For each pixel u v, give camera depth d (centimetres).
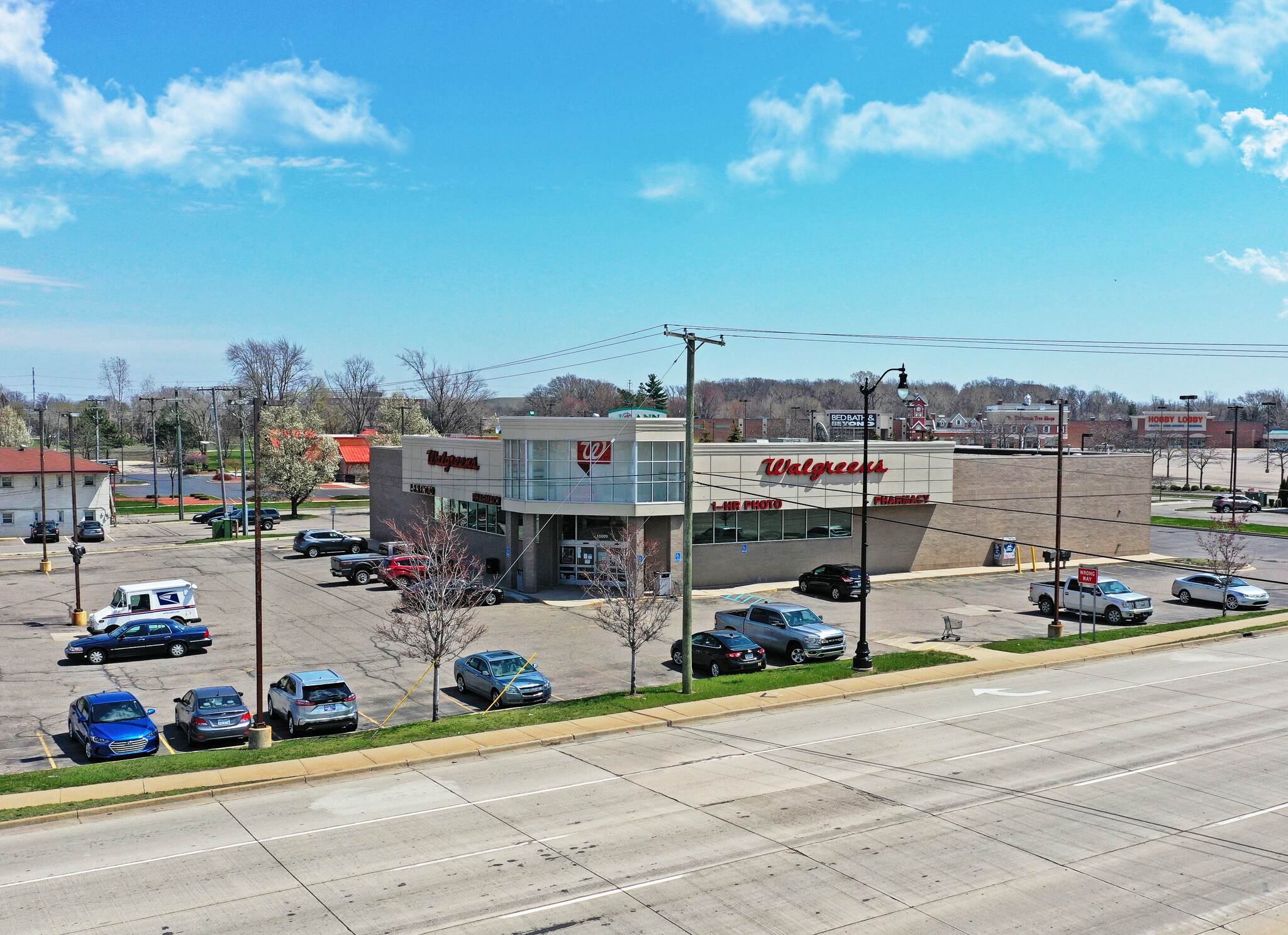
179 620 3816
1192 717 2509
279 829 1775
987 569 5397
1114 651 3397
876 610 4259
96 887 1509
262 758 2242
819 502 4900
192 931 1344
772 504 4753
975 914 1384
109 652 3341
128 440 18662
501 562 5003
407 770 2173
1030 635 3759
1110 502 5881
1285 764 2095
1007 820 1766
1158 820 1764
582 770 2130
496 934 1329
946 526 5350
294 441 8281
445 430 14000
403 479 6150
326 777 2116
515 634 3762
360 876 1538
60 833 1783
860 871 1532
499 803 1908
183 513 8994
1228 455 17038
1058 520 3722
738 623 3581
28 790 2019
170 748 2447
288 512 9031
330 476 8488
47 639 3747
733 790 1955
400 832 1747
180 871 1571
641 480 4466
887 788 1950
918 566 5284
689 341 2839
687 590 2845
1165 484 12044
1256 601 4419
